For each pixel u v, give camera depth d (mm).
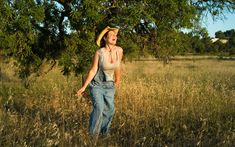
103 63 7605
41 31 12008
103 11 11203
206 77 20438
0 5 10336
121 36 12055
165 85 13414
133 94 11133
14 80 18328
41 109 9852
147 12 10922
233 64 45062
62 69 12281
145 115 8859
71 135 6781
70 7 11477
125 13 10672
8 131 7035
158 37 12203
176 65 41562
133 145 6801
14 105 10930
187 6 11125
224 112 9727
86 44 11211
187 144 6992
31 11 10617
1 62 13031
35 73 13812
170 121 8367
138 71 24469
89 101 11039
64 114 8695
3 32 10797
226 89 13328
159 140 7176
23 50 11930
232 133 7246
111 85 7746
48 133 6832
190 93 11297
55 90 12578
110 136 7320
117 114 9273
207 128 7887
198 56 68688
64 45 12117
